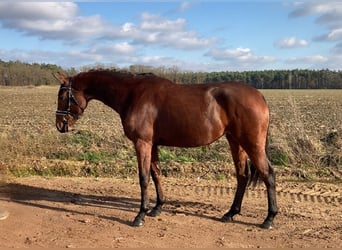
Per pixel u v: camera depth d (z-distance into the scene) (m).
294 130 11.11
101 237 5.68
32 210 6.95
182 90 6.22
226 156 10.57
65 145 11.70
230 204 7.39
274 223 6.34
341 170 9.69
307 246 5.38
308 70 70.56
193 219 6.52
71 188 8.56
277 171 9.64
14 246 5.32
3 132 13.11
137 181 9.24
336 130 12.27
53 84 72.44
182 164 10.06
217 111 6.04
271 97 38.25
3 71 70.25
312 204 7.39
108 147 11.68
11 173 9.75
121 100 6.53
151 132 6.26
